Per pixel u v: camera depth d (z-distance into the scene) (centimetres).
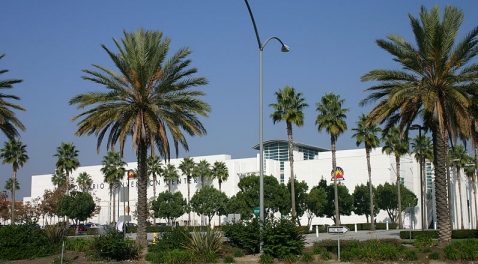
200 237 2561
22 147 7400
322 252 2447
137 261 2533
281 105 5272
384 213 9100
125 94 2950
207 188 8656
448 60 2689
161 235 2884
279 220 2539
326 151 10775
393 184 8406
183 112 3072
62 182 10394
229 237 2727
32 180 13675
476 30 2545
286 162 10362
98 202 11269
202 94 3059
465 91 2716
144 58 2988
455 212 8469
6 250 2647
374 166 9344
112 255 2586
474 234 4250
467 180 9438
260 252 2500
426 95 2528
